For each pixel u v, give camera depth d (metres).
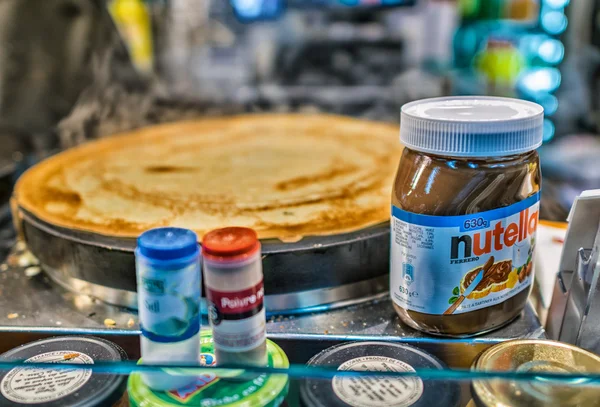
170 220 0.66
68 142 1.03
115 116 1.10
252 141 0.91
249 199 0.70
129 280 0.62
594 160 0.96
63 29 1.11
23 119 1.04
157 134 0.95
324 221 0.65
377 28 1.21
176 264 0.48
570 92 1.10
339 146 0.87
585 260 0.56
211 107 1.15
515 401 0.49
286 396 0.51
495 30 1.16
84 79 1.12
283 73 1.22
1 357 0.54
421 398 0.50
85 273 0.64
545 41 1.12
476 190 0.54
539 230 0.69
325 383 0.51
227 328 0.50
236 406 0.49
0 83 1.05
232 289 0.49
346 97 1.16
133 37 1.19
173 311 0.49
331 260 0.62
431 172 0.54
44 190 0.73
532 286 0.63
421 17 1.19
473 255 0.55
